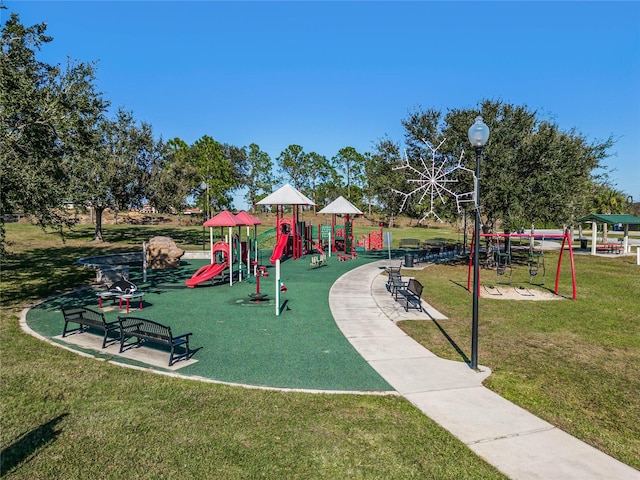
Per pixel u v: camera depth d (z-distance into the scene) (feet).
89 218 172.55
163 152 113.50
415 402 21.21
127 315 38.91
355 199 276.00
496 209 62.80
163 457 15.64
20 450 15.94
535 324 37.17
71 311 31.27
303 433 17.67
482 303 45.65
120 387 21.99
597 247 107.24
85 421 18.25
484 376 24.86
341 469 15.19
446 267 76.13
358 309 42.16
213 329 34.40
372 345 30.60
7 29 36.65
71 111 39.86
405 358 27.91
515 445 17.29
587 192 77.36
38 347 28.37
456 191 62.59
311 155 286.05
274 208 262.06
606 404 21.50
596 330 35.35
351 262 83.41
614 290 53.67
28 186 35.50
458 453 16.49
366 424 18.63
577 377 25.02
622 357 28.68
